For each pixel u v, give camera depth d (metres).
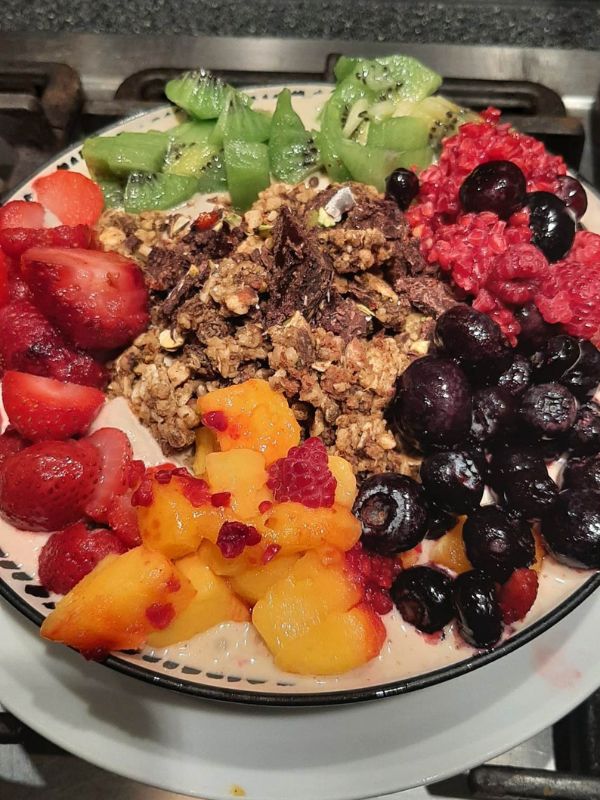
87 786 0.17
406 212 0.21
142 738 0.15
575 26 0.28
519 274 0.18
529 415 0.17
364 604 0.15
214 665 0.15
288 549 0.15
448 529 0.17
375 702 0.16
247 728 0.16
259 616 0.15
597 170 0.25
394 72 0.25
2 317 0.19
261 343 0.18
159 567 0.14
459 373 0.17
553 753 0.17
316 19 0.28
